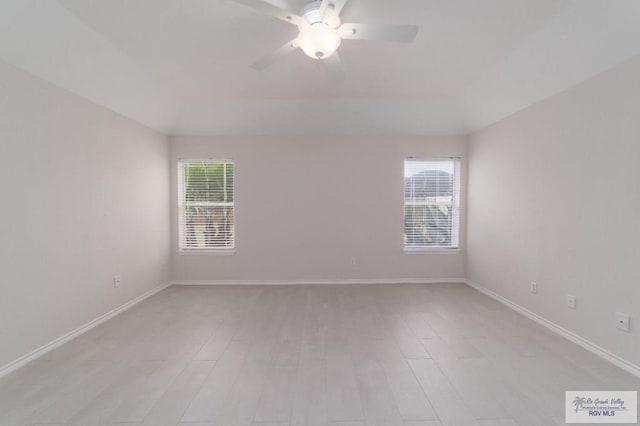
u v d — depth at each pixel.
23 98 2.27
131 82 3.17
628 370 2.13
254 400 1.85
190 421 1.68
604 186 2.31
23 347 2.28
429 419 1.68
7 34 2.02
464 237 4.53
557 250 2.78
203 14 2.21
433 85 3.52
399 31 1.98
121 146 3.41
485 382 2.03
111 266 3.24
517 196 3.34
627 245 2.15
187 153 4.47
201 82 3.41
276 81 3.39
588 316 2.46
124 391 1.95
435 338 2.69
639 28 1.92
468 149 4.45
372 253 4.54
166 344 2.60
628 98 2.12
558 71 2.58
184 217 4.54
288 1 1.94
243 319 3.16
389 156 4.50
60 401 1.85
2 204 2.14
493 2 2.07
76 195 2.77
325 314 3.29
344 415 1.72
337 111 4.14
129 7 2.12
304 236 4.53
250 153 4.48
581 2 2.03
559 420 1.67
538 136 3.01
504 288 3.60
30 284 2.33
